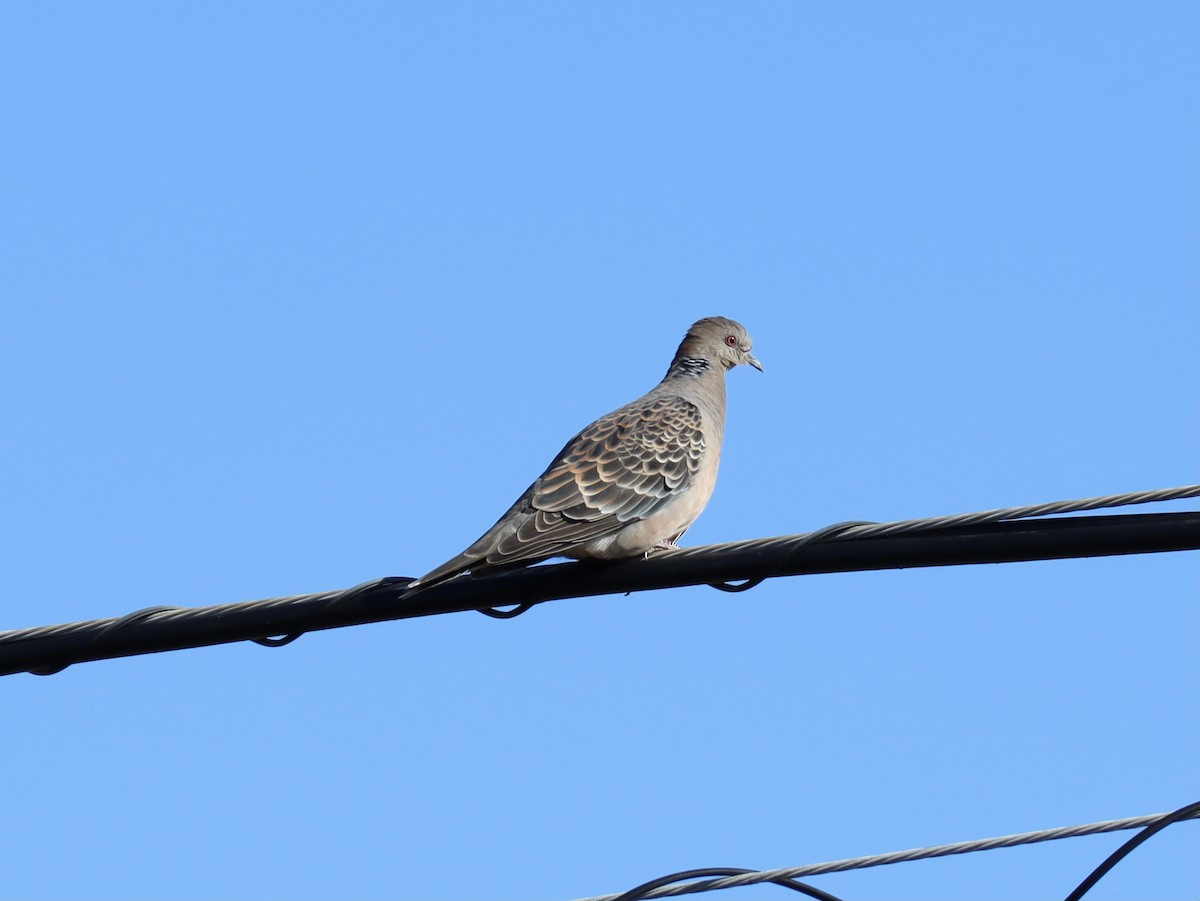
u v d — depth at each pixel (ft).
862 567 41.88
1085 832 37.50
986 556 41.06
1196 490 39.34
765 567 42.55
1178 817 37.37
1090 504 40.09
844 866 37.55
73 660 42.78
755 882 37.65
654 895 37.81
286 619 42.86
